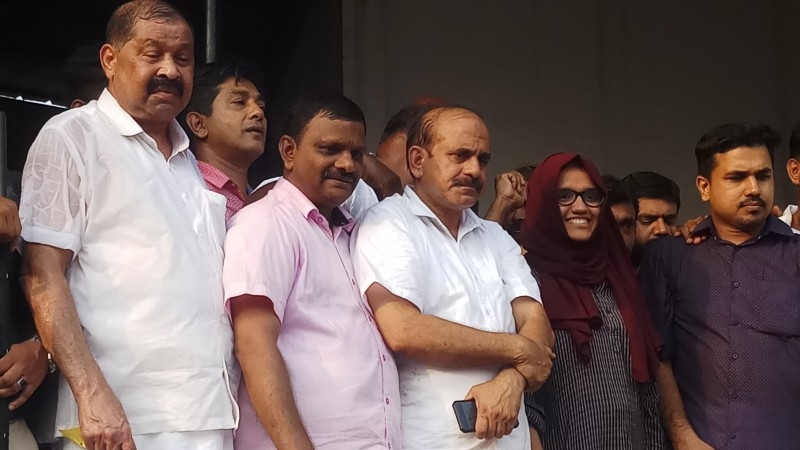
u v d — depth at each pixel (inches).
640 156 236.8
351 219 118.3
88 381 93.9
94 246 101.0
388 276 111.7
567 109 235.3
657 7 240.2
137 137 105.9
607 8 238.8
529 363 113.5
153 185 104.2
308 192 112.7
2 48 201.0
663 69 239.1
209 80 129.2
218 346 102.4
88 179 101.3
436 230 118.6
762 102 239.0
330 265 111.0
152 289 100.3
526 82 233.9
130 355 98.7
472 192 117.8
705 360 136.3
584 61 237.3
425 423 111.2
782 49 238.8
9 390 96.2
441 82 228.8
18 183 117.5
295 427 100.3
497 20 233.8
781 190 236.8
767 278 137.3
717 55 240.2
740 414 133.5
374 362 109.0
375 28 225.5
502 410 110.3
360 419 106.3
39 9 203.6
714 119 239.1
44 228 98.6
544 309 127.0
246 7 214.8
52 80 203.2
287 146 114.2
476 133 118.4
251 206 110.8
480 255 120.5
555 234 132.6
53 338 94.8
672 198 165.9
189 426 98.7
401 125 145.4
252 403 101.9
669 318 140.3
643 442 130.1
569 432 125.8
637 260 154.9
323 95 114.4
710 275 138.6
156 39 105.8
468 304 115.3
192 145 130.5
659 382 137.6
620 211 152.3
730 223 139.6
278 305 104.7
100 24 208.2
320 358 106.6
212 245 106.9
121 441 92.8
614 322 130.7
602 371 127.9
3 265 95.6
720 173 138.7
